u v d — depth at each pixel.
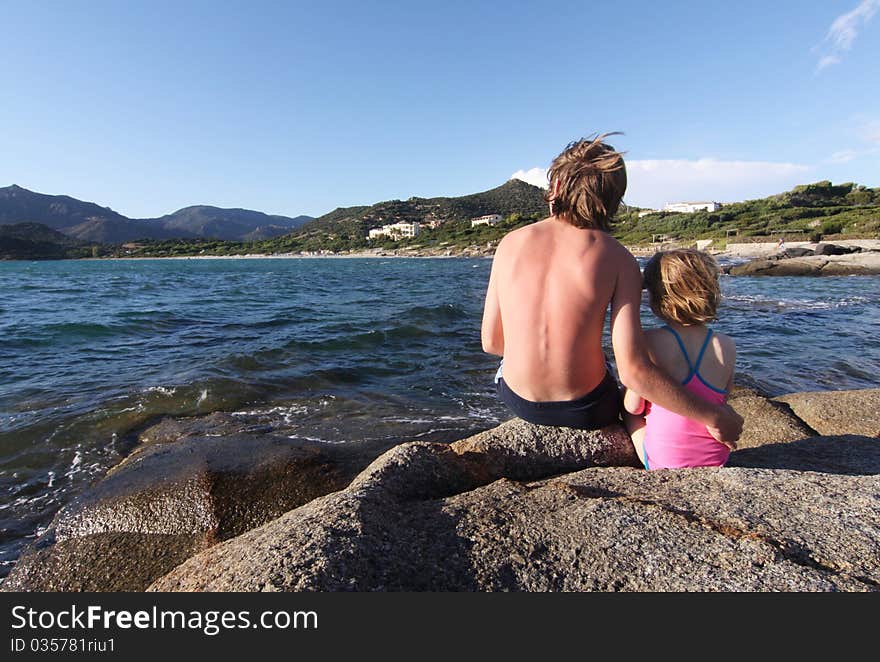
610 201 1.88
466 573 1.29
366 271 43.62
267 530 1.51
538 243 1.92
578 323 1.85
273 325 10.52
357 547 1.30
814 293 17.48
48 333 9.27
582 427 2.16
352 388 5.73
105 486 3.05
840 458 2.40
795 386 5.81
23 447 3.94
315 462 3.38
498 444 2.21
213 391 5.40
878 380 6.05
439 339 8.77
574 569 1.31
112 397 5.18
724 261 38.19
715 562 1.29
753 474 1.85
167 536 2.58
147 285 25.89
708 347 1.95
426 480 1.96
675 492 1.72
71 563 2.41
